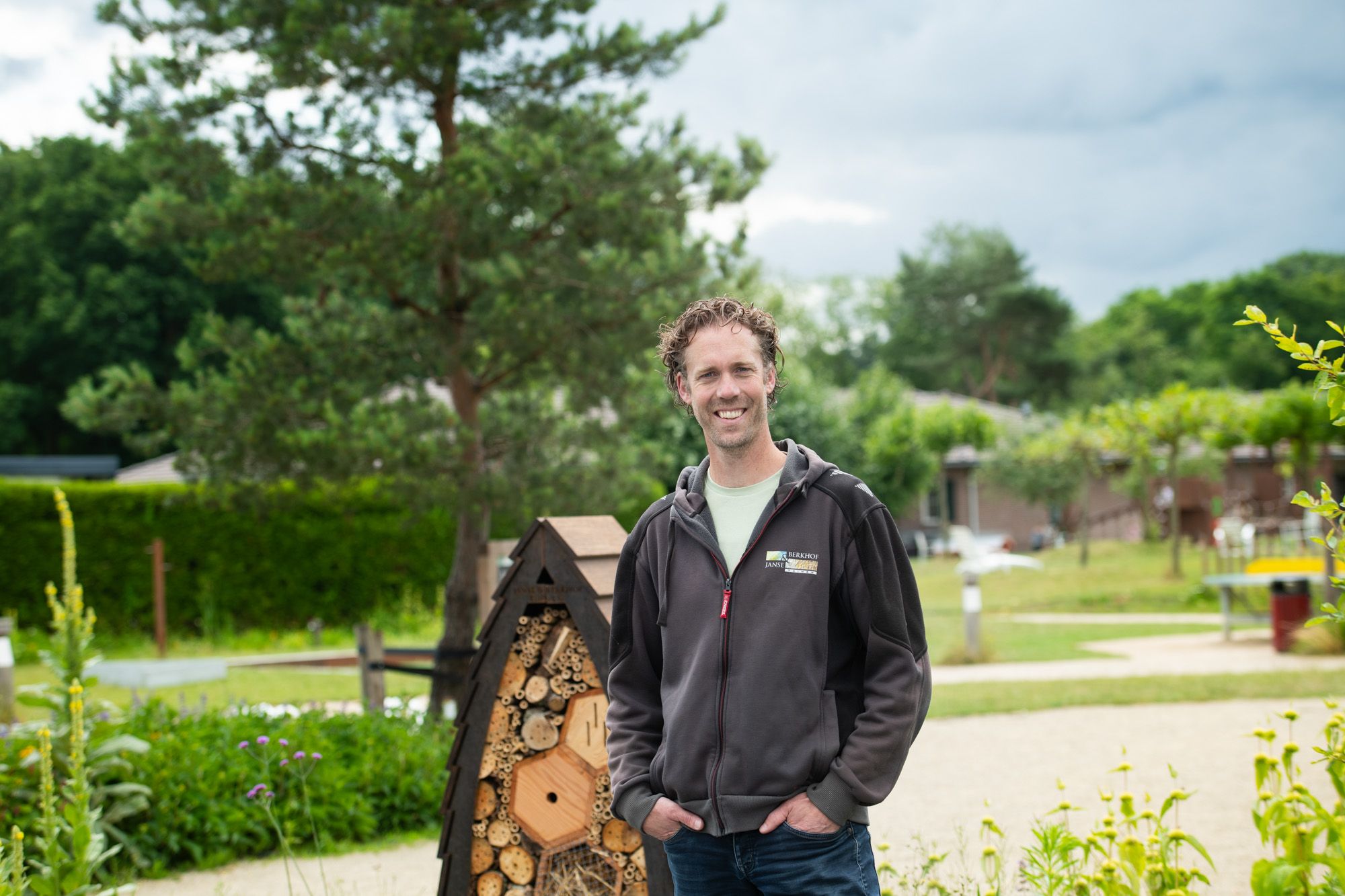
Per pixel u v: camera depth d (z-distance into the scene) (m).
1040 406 60.53
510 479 8.51
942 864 4.80
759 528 2.56
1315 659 11.28
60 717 5.40
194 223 7.66
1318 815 3.02
